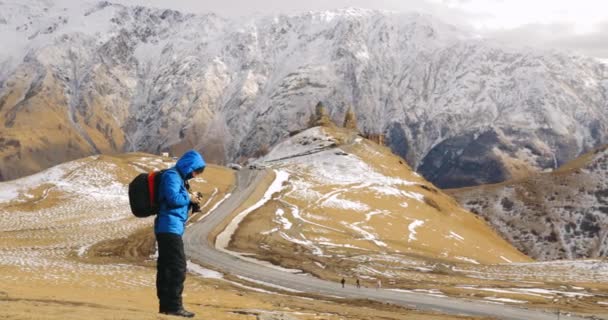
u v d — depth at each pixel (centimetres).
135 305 2081
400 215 16188
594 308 6181
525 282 8244
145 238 11794
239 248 10788
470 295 6906
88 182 17338
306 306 4744
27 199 15862
